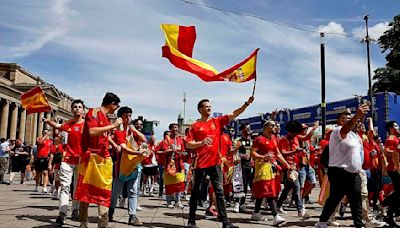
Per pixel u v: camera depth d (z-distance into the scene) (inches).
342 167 227.6
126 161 272.8
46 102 348.2
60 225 254.2
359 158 228.2
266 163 301.9
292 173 330.3
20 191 526.0
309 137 374.0
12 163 695.1
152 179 590.2
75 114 284.2
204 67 280.7
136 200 279.6
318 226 236.4
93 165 219.5
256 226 288.7
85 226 227.3
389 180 364.8
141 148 278.8
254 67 274.2
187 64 280.7
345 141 227.9
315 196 594.6
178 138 411.5
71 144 273.1
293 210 416.2
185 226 277.7
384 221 307.6
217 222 303.0
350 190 228.4
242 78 274.4
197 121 268.5
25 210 327.3
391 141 307.4
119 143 266.5
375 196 360.2
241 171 367.6
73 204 282.8
